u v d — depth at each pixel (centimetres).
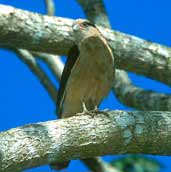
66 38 1227
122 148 984
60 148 945
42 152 930
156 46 1272
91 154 973
